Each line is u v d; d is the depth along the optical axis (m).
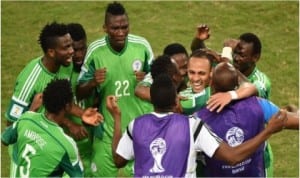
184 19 30.42
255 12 30.73
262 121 12.79
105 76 16.64
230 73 12.86
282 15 30.56
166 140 12.22
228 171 12.83
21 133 13.47
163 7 31.17
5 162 20.84
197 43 17.19
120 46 16.91
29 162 13.32
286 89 25.80
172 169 12.18
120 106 17.22
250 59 15.60
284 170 20.69
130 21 30.25
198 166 12.98
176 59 15.77
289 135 22.69
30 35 29.44
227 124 12.69
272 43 28.88
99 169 17.45
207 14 30.70
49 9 31.12
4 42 28.88
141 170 12.27
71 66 16.05
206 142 12.31
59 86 13.43
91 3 31.44
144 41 17.39
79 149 17.36
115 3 16.73
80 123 16.78
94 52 17.00
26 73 15.55
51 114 13.51
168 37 29.12
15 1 31.73
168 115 12.40
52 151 13.20
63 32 15.18
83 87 16.78
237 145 12.47
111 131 17.19
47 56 15.39
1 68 27.06
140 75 16.80
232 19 30.39
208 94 14.17
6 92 25.38
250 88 12.91
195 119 12.43
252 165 12.88
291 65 27.34
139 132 12.33
